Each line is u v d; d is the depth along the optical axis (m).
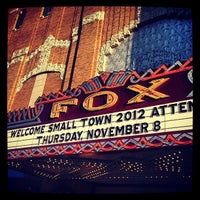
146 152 10.60
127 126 10.34
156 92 10.07
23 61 21.02
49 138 12.70
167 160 10.73
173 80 9.93
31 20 22.25
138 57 14.12
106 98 11.66
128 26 15.15
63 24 19.86
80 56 17.33
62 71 18.03
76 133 11.83
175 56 12.65
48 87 18.41
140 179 14.30
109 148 10.51
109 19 16.75
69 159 13.45
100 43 16.58
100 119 11.31
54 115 13.01
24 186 14.84
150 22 14.20
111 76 11.94
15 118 14.34
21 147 13.47
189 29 12.55
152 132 9.58
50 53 19.47
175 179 12.84
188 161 10.19
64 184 15.88
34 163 14.38
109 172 14.19
